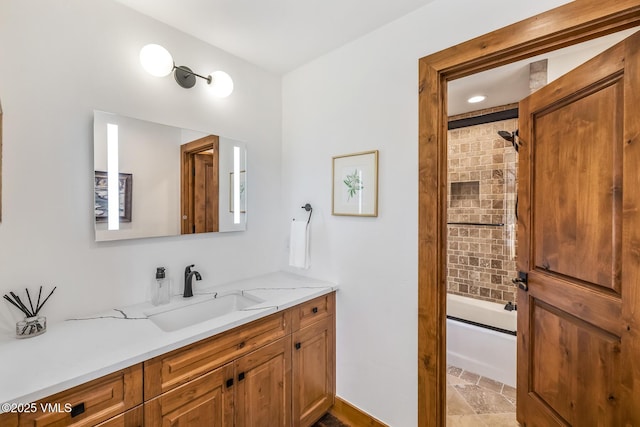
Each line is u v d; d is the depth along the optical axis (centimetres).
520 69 207
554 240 144
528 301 162
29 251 118
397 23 153
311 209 200
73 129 128
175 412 110
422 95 143
